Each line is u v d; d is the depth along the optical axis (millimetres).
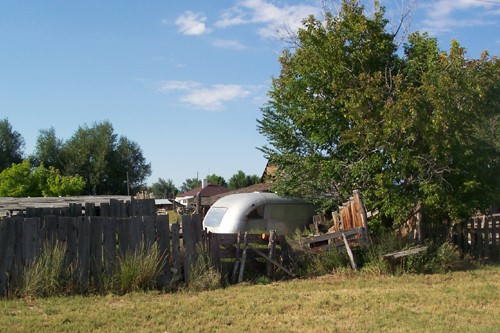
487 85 14727
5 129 66562
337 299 10516
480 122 15281
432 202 14664
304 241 14211
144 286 11430
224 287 12141
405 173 15727
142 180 73000
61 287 10836
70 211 15367
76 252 11156
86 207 15633
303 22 17016
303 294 11125
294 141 19969
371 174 16266
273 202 22125
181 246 12562
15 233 10680
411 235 15289
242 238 13016
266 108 20500
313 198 20812
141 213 16422
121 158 70750
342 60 16531
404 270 13672
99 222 11391
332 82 16391
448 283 12336
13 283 10555
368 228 15172
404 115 14469
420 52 16609
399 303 10156
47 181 48406
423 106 14570
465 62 14844
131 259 11438
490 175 15758
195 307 9820
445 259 14086
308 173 19609
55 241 11000
